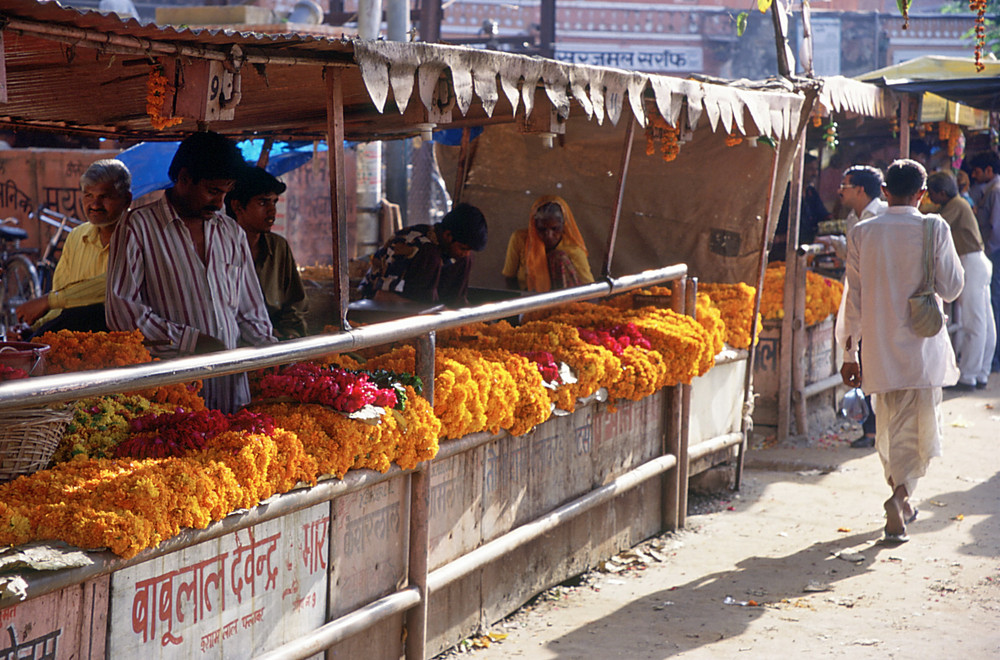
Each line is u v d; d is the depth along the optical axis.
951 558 5.24
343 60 3.35
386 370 3.96
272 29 12.91
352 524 3.47
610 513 5.32
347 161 12.91
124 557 2.50
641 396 5.14
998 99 10.57
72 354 3.34
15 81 3.94
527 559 4.66
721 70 29.06
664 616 4.51
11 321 11.29
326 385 3.38
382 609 3.56
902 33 28.84
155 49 2.84
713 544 5.61
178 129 5.81
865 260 5.50
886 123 11.31
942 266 5.40
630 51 28.83
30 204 13.55
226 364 2.86
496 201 8.03
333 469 3.24
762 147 7.17
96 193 4.76
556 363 4.64
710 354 5.75
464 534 4.11
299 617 3.26
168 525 2.62
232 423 3.11
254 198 4.46
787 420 7.79
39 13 2.53
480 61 3.67
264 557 3.08
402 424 3.50
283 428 3.17
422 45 3.41
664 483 5.83
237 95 3.10
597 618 4.51
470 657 4.07
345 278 3.44
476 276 8.12
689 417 5.91
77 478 2.63
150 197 6.77
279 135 6.63
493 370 4.11
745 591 4.84
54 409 2.66
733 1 28.81
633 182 7.64
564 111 4.11
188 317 3.60
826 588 4.85
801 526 5.91
